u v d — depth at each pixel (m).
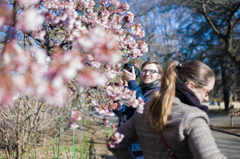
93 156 3.28
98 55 0.68
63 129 4.75
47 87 0.58
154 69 2.45
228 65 20.23
